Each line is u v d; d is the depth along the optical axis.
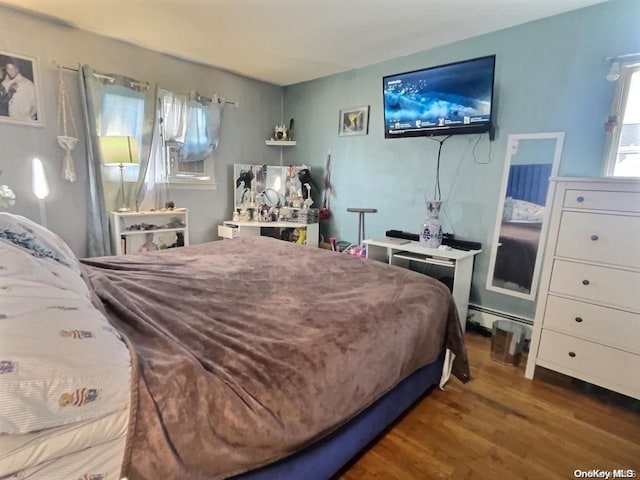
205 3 2.19
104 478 0.67
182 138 3.26
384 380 1.30
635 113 2.03
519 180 2.47
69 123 2.66
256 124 3.94
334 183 3.74
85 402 0.65
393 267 2.03
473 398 1.81
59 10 2.32
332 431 1.13
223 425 0.83
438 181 2.92
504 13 2.23
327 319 1.30
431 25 2.43
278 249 2.41
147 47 2.96
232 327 1.22
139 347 0.96
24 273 0.87
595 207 1.74
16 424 0.56
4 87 2.37
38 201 2.57
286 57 3.13
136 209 3.00
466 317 2.69
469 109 2.49
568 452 1.44
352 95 3.47
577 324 1.84
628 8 1.98
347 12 2.27
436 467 1.35
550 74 2.28
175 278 1.71
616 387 1.74
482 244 2.70
